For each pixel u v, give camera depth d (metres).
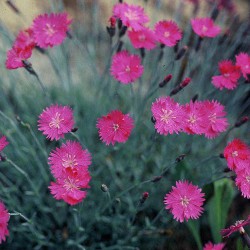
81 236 0.55
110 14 0.74
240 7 0.73
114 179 0.57
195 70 0.63
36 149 0.60
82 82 0.65
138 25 0.46
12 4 0.53
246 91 0.61
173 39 0.47
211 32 0.50
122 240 0.54
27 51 0.44
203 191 0.50
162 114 0.41
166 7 0.72
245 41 0.64
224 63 0.48
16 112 0.64
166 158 0.58
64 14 0.47
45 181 0.57
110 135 0.41
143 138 0.61
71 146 0.41
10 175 0.59
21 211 0.54
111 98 0.61
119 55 0.46
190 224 0.52
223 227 0.50
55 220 0.57
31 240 0.53
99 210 0.54
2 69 0.63
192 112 0.42
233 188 0.55
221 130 0.43
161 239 0.56
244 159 0.41
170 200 0.40
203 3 0.68
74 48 0.65
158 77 0.51
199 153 0.60
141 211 0.58
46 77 0.65
